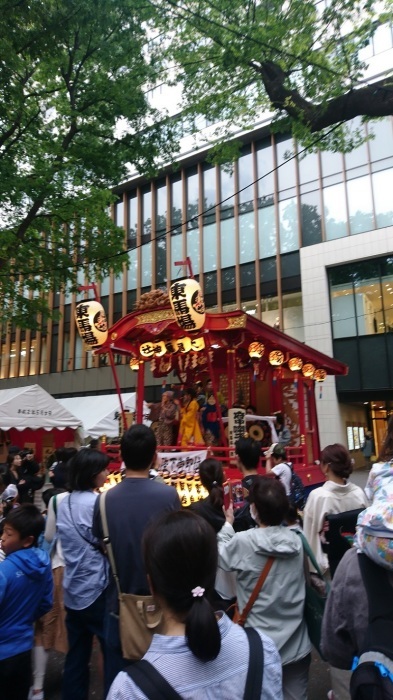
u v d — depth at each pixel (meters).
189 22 8.43
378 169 20.38
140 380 10.08
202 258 25.02
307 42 8.17
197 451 7.98
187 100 10.83
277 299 22.56
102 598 3.24
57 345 30.53
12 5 9.48
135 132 13.98
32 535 3.24
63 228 17.23
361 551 1.81
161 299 8.83
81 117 13.61
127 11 9.98
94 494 3.53
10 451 9.28
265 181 23.39
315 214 21.78
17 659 2.96
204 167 25.48
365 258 20.23
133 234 28.06
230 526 3.62
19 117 11.62
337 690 3.23
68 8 9.96
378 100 7.47
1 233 12.44
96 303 9.25
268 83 8.41
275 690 1.45
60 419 13.68
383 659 1.49
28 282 15.43
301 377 11.41
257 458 4.69
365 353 20.17
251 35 7.93
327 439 20.31
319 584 2.85
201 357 10.52
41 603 3.23
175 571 1.46
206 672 1.36
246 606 2.73
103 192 14.04
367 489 2.08
